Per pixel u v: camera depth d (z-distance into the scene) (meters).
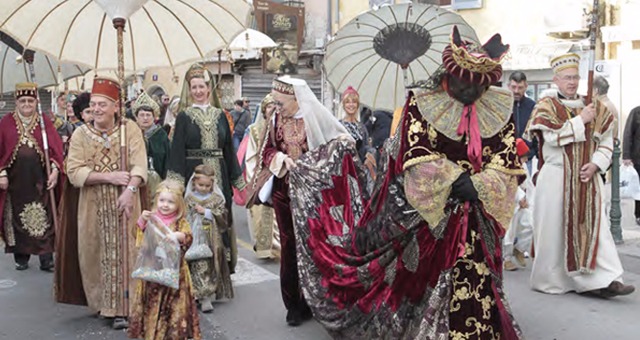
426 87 4.29
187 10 5.83
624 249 8.23
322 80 20.33
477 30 16.70
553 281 6.39
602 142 6.23
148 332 4.96
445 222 4.23
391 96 7.27
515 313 5.89
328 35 20.38
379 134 8.53
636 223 9.94
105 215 5.62
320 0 20.59
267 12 20.23
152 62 6.06
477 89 4.15
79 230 5.68
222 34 6.01
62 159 7.66
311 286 5.12
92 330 5.75
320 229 5.18
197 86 6.56
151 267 4.86
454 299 4.23
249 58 21.73
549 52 15.41
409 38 7.04
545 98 6.28
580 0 14.81
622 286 6.17
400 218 4.34
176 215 5.04
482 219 4.23
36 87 7.61
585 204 6.17
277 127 5.64
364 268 4.72
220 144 6.54
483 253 4.23
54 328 5.84
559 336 5.38
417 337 4.24
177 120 6.48
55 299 5.86
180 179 6.38
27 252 7.54
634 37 13.79
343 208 5.29
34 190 7.55
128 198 5.54
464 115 4.18
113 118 5.75
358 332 4.77
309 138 5.48
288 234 5.61
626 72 13.99
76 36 5.78
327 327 4.96
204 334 5.56
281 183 5.58
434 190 4.12
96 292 5.73
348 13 20.08
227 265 6.33
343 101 7.02
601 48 14.57
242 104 16.59
